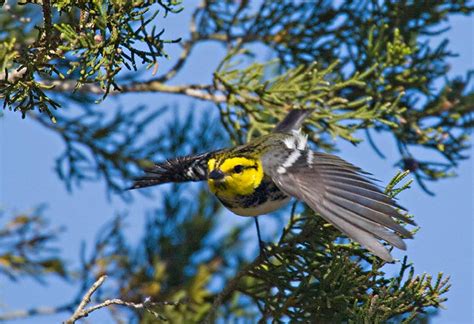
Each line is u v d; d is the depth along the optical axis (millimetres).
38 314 11828
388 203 7859
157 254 12711
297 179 8430
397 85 11133
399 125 11266
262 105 10953
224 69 10938
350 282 8578
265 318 9125
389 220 7738
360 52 11305
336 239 9273
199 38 11977
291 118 10500
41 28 8008
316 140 11273
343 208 7934
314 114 10656
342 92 11375
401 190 8516
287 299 9008
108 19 8016
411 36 11383
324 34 11750
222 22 12023
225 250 12906
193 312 11844
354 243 9016
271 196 9672
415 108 11375
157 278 12367
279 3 11789
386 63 10820
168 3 8031
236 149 10008
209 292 12164
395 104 10492
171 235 12883
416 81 11102
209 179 9695
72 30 7969
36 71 8164
